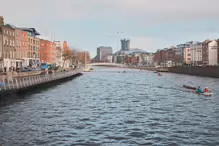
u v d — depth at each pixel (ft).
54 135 80.94
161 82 304.30
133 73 577.02
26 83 170.40
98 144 73.67
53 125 92.63
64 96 169.48
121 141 76.38
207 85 255.29
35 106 128.67
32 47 417.49
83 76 433.07
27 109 120.16
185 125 94.48
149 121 100.27
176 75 482.28
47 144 72.84
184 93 192.03
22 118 101.86
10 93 146.30
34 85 187.11
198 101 151.23
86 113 114.32
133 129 88.84
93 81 316.60
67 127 90.33
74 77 389.80
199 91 191.31
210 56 613.11
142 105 137.28
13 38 332.60
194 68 489.67
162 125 94.32
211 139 78.64
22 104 132.67
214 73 395.96
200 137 80.53
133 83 290.56
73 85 254.27
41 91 193.47
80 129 88.17
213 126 93.25
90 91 203.62
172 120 102.01
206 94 179.83
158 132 85.56
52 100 150.20
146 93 193.06
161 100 156.04
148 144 74.02
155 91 206.90
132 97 169.99
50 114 110.73
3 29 301.02
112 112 117.29
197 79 352.69
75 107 128.98
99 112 116.98
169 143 74.95
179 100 155.63
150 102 147.95
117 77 411.75
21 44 363.35
